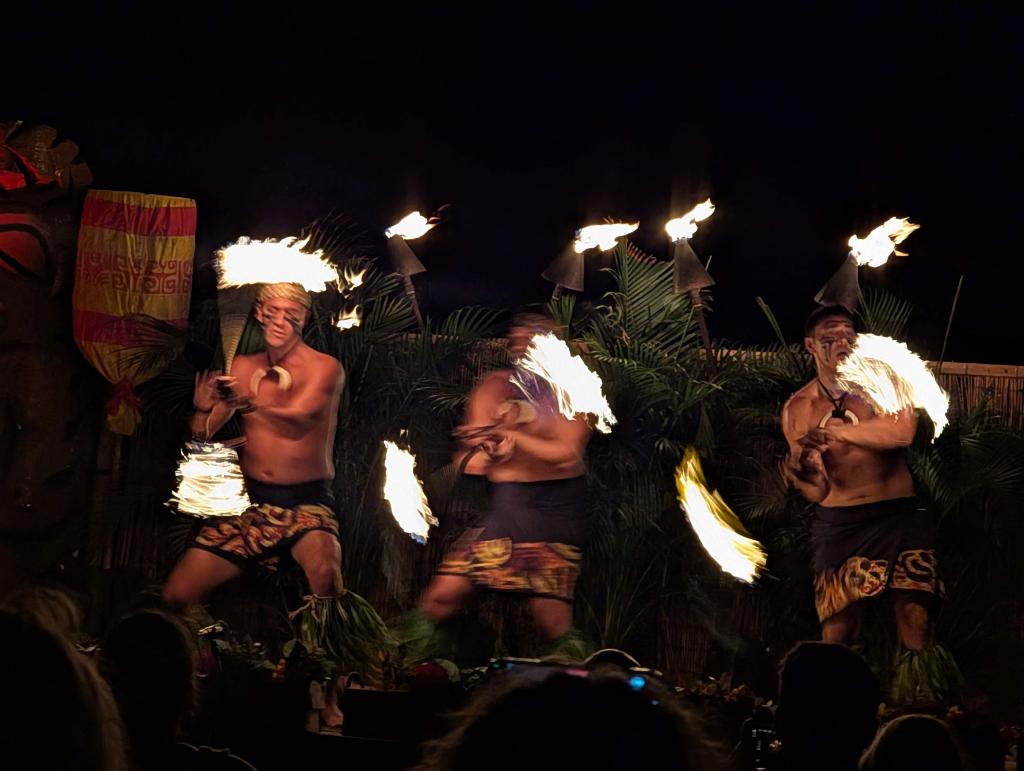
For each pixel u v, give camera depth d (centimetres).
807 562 764
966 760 251
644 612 773
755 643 768
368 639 703
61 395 782
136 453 795
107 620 770
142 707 268
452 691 489
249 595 771
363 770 470
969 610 757
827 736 249
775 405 785
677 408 764
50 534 776
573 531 677
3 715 181
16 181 776
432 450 790
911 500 707
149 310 788
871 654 746
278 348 716
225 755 271
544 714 161
